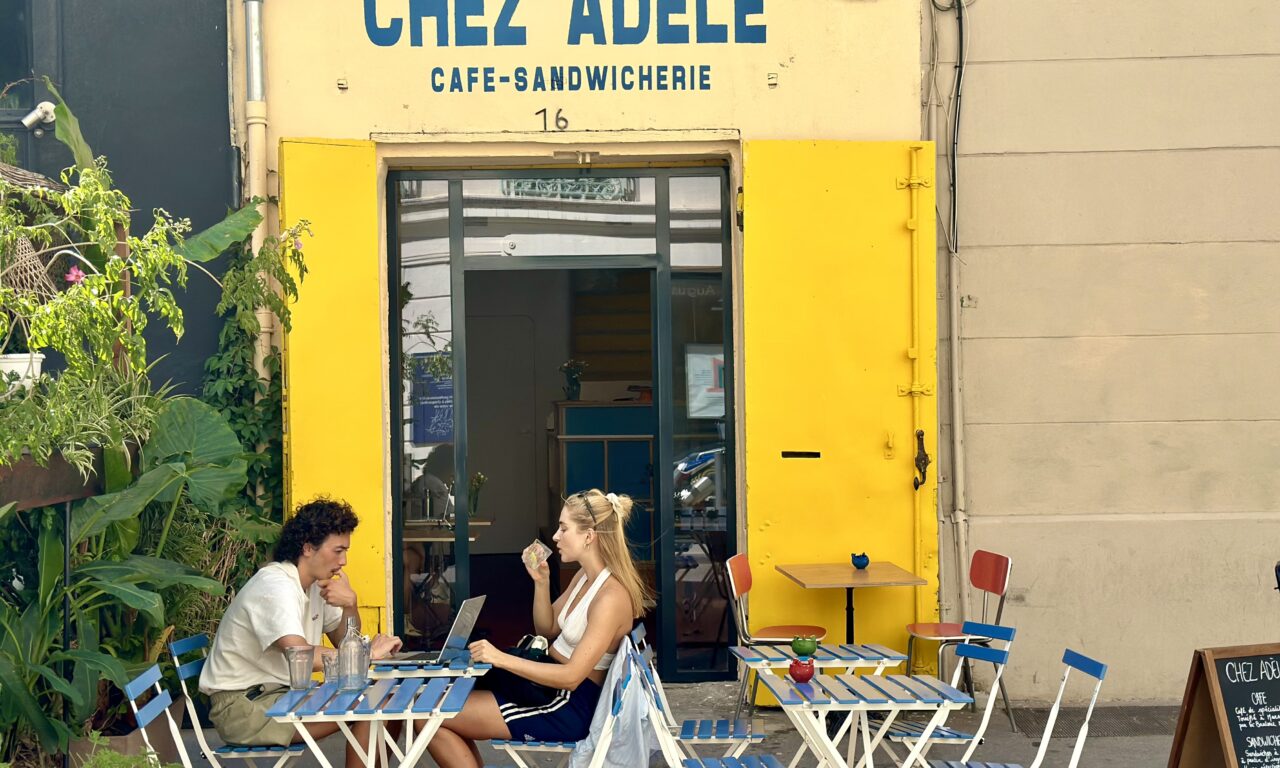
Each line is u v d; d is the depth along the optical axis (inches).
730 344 264.5
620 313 449.7
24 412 170.6
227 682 175.3
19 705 178.7
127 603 181.9
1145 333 262.5
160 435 207.3
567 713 171.5
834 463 252.7
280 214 246.2
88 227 212.4
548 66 256.2
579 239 264.7
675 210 265.3
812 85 258.2
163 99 256.7
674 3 257.1
